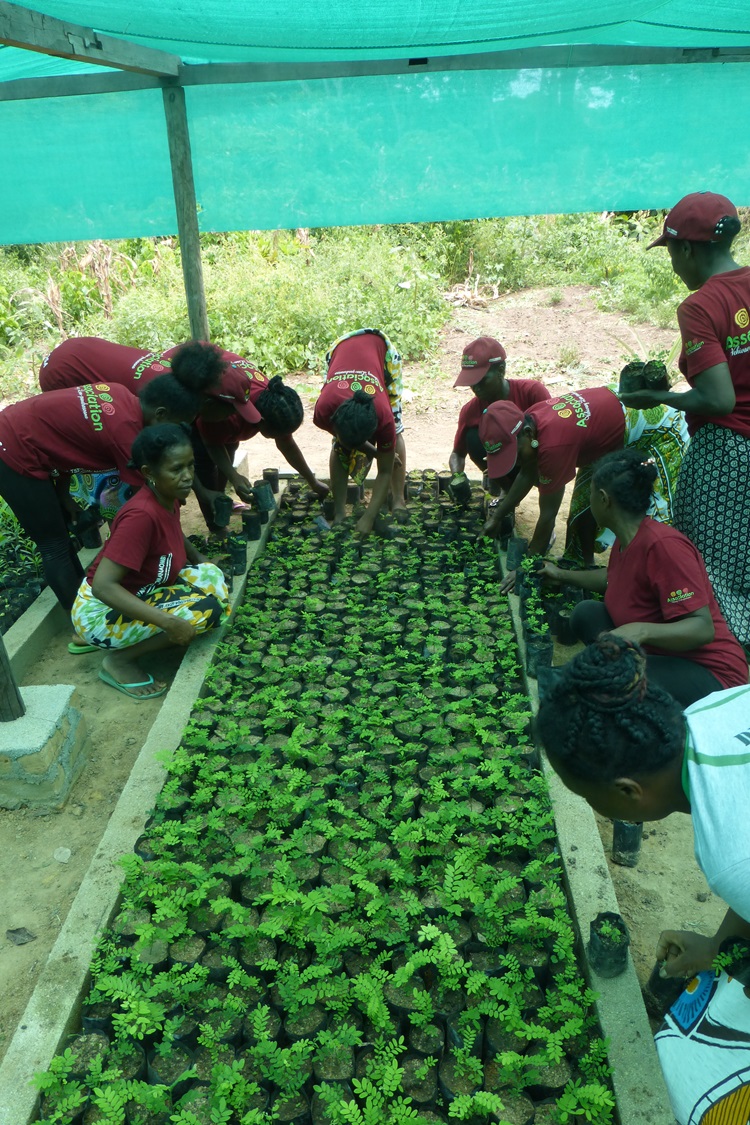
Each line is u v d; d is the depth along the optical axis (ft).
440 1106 8.05
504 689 13.78
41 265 44.39
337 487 19.60
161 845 10.48
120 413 14.73
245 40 15.56
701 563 11.02
